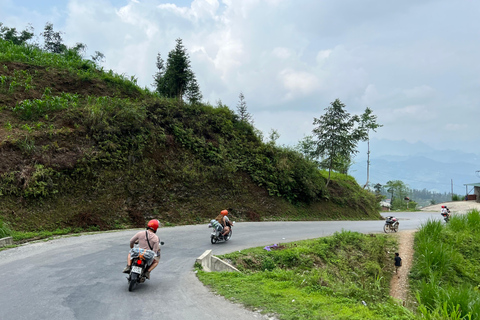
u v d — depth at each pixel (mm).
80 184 16250
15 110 18578
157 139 21641
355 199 34469
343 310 5863
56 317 5324
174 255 10992
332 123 32781
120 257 10039
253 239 15469
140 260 6938
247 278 8078
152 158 20484
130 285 6781
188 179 21531
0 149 14836
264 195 25906
